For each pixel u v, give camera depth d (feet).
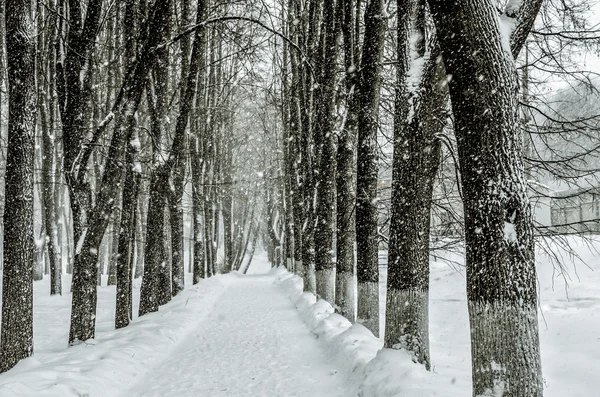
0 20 43.04
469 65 12.26
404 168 20.34
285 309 48.60
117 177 27.40
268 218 127.13
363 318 28.89
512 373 11.57
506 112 12.23
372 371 19.15
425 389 15.96
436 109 19.83
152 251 42.65
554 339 27.73
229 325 39.01
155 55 28.55
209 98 81.46
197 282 70.18
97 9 30.32
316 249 42.50
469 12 12.22
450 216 29.89
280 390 20.84
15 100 21.65
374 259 29.19
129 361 23.72
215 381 22.36
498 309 11.80
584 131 26.43
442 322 37.14
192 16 53.83
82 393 17.84
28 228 21.56
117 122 27.66
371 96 29.27
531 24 14.11
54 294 58.13
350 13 34.06
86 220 29.37
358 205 29.55
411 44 21.08
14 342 20.72
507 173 12.08
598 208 47.14
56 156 70.64
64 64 30.32
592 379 20.34
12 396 15.12
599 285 36.76
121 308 34.24
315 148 47.80
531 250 12.09
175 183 55.26
